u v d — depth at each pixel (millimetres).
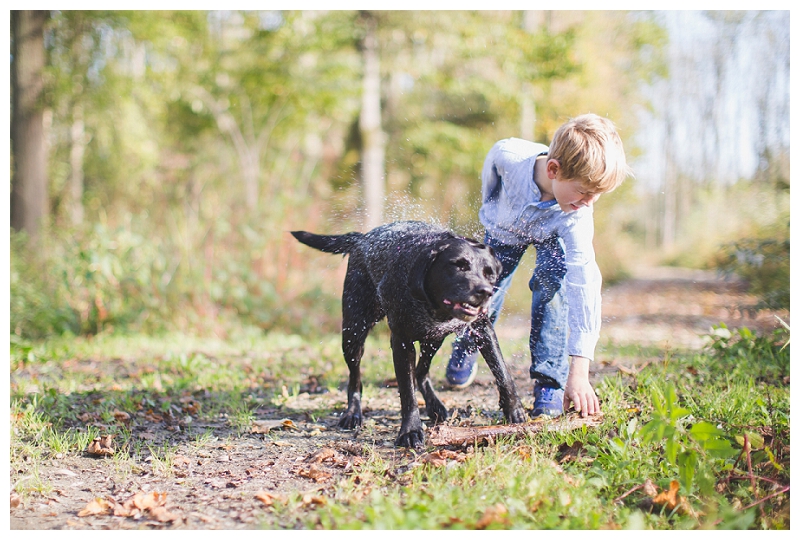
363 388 4715
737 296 11953
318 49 15242
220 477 3090
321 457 3227
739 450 2906
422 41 15742
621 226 24297
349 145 20531
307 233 4055
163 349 7234
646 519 2514
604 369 5184
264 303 9289
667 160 35281
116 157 14945
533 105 15742
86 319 8398
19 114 11000
